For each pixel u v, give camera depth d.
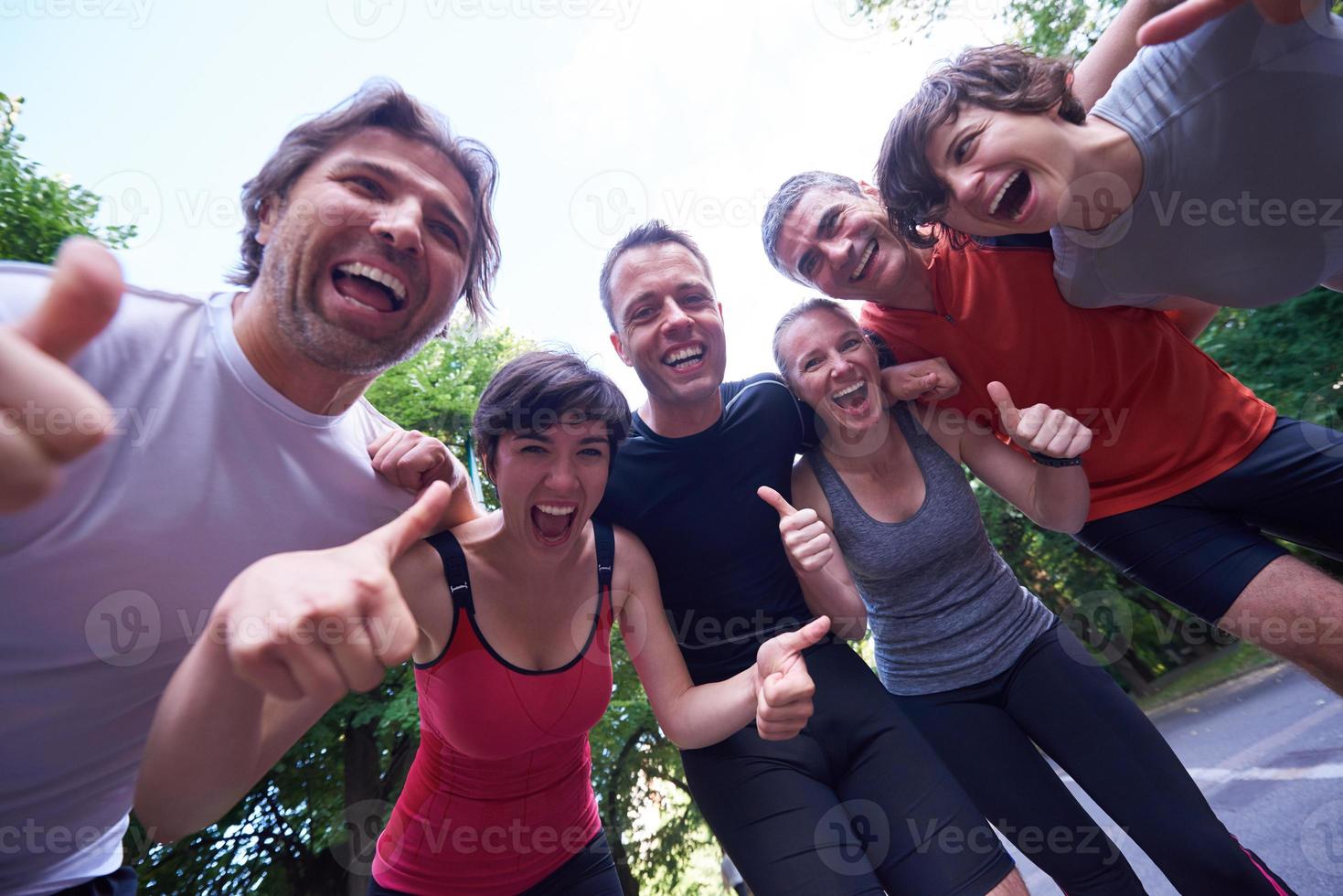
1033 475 0.90
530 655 0.76
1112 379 0.90
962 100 0.75
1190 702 3.04
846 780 0.80
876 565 0.89
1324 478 0.83
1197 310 1.00
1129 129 0.76
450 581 0.72
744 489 0.86
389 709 2.58
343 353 0.60
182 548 0.58
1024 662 0.89
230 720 0.37
